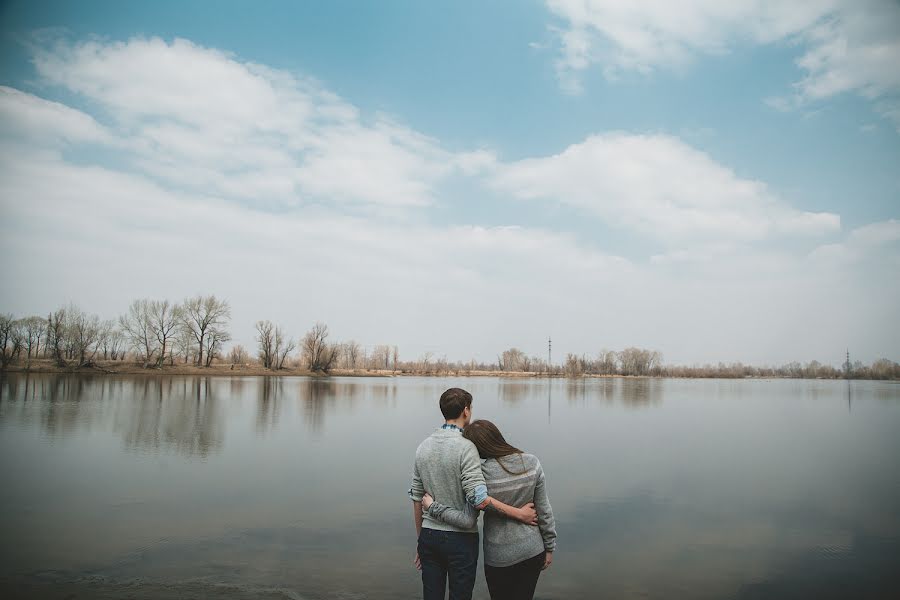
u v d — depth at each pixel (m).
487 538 3.95
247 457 14.77
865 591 6.39
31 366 57.81
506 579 3.88
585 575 6.83
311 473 12.72
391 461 14.37
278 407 30.72
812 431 23.42
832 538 8.41
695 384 92.19
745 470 13.98
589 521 9.24
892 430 23.84
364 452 15.80
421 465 4.08
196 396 36.59
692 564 7.22
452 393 4.27
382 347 143.50
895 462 15.46
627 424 24.95
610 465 14.48
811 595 6.29
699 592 6.33
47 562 6.84
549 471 13.57
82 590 5.96
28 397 32.22
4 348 56.59
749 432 22.72
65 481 11.55
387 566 6.88
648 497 10.97
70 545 7.50
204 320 78.00
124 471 12.65
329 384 64.44
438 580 3.93
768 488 11.89
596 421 26.09
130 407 27.84
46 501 9.88
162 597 5.81
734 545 8.00
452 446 3.97
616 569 7.04
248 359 95.38
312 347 97.19
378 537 8.02
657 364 145.75
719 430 23.23
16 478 11.80
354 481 11.86
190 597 5.83
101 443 16.62
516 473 3.94
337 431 20.64
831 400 46.66
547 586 6.48
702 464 14.81
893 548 7.93
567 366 136.50
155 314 71.25
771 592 6.36
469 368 157.12
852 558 7.52
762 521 9.29
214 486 11.25
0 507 9.43
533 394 49.88
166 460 14.13
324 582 6.34
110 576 6.39
